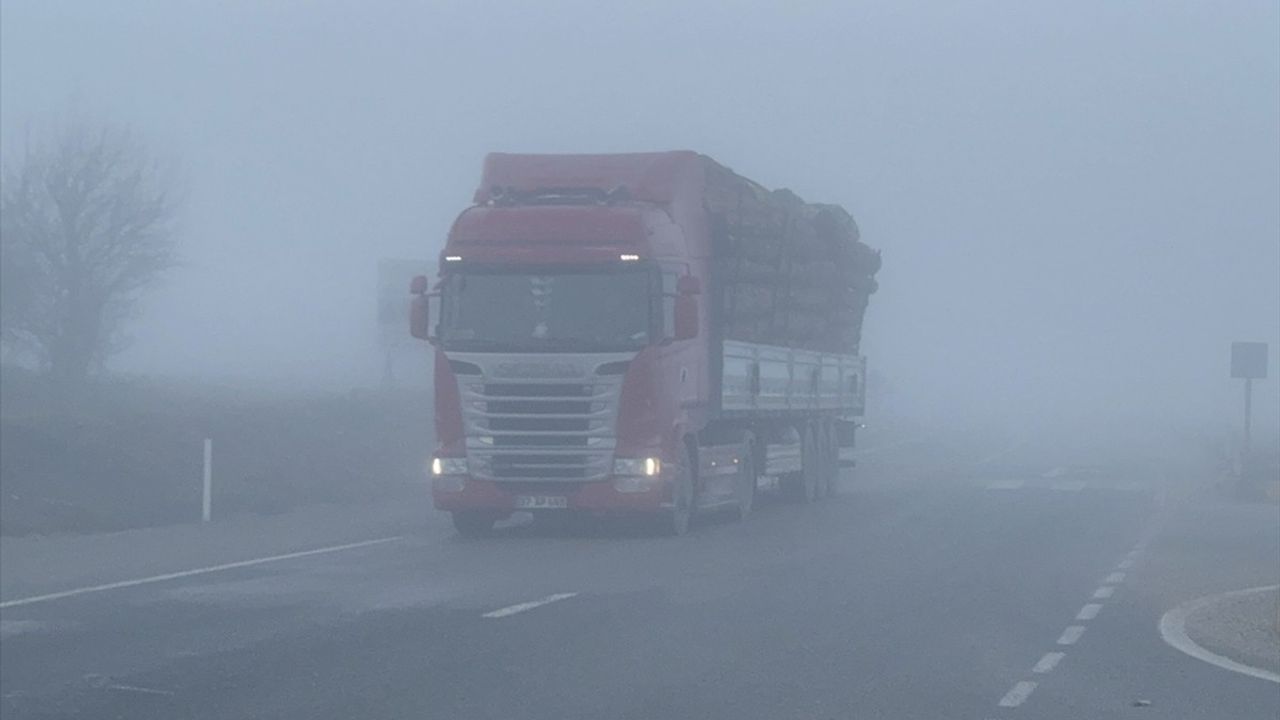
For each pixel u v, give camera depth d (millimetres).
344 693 11133
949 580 18172
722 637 13789
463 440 21500
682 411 22234
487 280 21500
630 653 12906
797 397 28453
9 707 10609
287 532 22766
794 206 29516
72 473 26641
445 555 20031
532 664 12336
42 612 14766
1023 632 14359
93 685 11352
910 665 12516
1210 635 14266
